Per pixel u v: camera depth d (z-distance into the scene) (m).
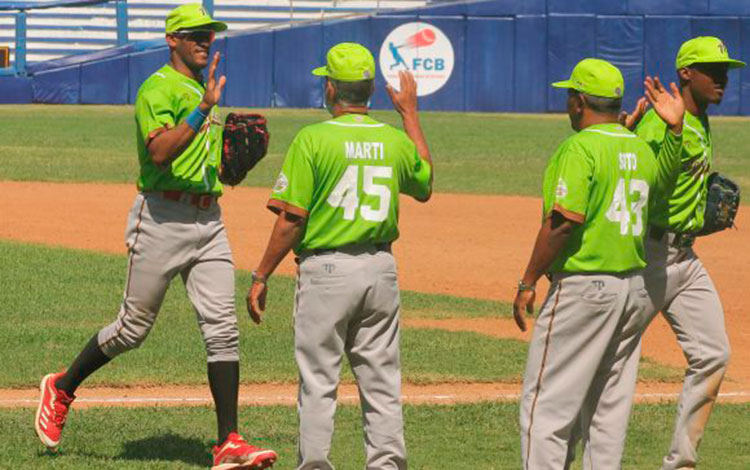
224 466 25.61
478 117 155.00
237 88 160.50
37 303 46.00
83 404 32.59
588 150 22.67
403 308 48.75
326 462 23.17
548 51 162.88
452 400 34.16
